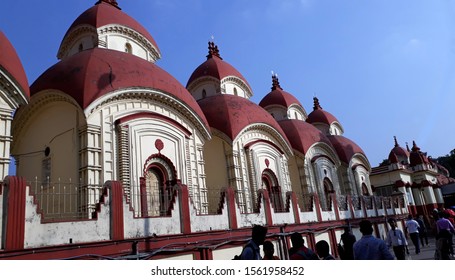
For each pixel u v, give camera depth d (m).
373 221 25.70
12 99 11.20
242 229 13.89
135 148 14.24
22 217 7.84
